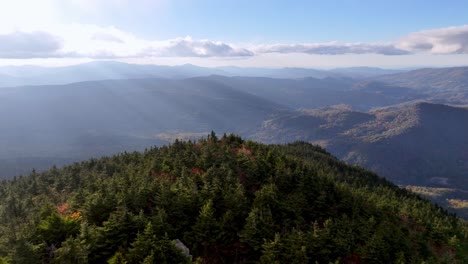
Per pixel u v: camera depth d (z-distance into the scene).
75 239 36.62
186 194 53.09
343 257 49.41
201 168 70.31
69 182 77.38
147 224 43.47
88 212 46.75
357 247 51.81
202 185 60.59
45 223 40.78
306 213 58.88
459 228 87.62
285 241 47.28
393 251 54.34
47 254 36.81
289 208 55.34
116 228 42.03
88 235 39.16
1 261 33.34
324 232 50.00
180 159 73.69
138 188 54.19
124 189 52.06
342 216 58.56
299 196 59.72
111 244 40.84
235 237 48.72
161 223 44.38
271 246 45.19
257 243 46.91
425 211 91.31
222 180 62.09
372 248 50.47
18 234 37.50
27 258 33.72
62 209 55.44
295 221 53.88
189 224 49.34
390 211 74.06
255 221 48.91
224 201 53.31
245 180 66.06
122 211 44.19
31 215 51.19
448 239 73.81
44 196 67.75
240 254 47.62
